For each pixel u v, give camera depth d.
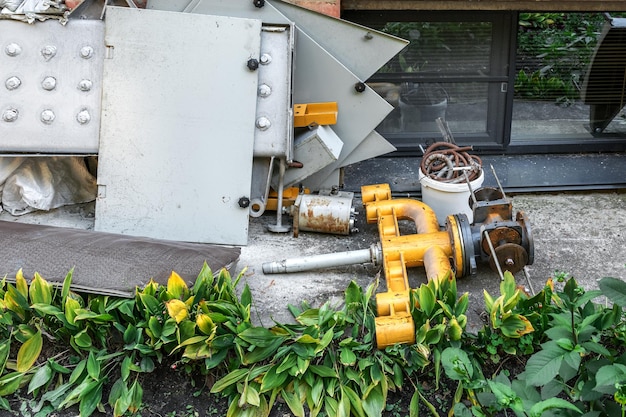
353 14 4.23
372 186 3.81
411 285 3.34
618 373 2.18
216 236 3.59
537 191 4.17
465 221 3.18
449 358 2.51
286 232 3.78
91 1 3.67
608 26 4.30
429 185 3.71
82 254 2.99
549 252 3.58
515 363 2.83
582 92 4.46
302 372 2.65
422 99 4.45
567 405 2.15
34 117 3.55
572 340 2.46
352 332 2.86
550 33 4.31
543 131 4.55
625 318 2.90
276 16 3.77
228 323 2.77
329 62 3.80
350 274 3.41
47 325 2.89
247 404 2.69
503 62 4.34
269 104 3.62
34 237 3.12
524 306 2.80
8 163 3.71
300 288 3.30
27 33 3.58
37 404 2.78
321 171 3.97
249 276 3.38
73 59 3.58
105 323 2.83
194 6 3.79
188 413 2.74
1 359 2.84
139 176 3.56
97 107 3.57
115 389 2.74
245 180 3.58
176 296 2.81
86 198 3.94
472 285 3.31
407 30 4.28
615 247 3.62
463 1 4.09
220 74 3.55
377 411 2.66
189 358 2.77
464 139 4.52
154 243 3.19
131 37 3.54
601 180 4.23
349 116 3.89
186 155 3.56
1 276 2.95
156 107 3.54
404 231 3.82
